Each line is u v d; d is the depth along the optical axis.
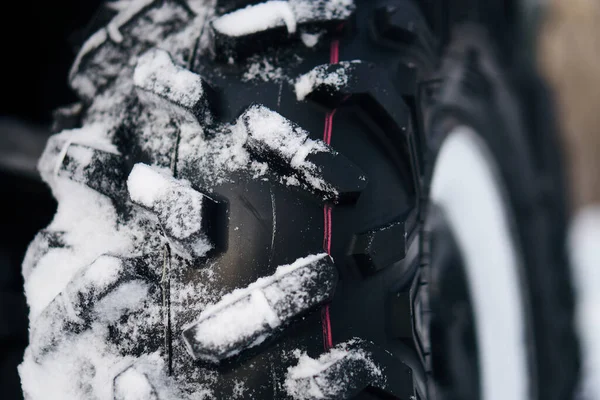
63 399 0.41
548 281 0.65
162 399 0.39
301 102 0.42
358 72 0.42
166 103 0.42
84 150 0.43
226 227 0.41
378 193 0.42
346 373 0.39
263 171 0.41
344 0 0.43
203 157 0.41
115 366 0.40
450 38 0.53
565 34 1.26
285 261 0.40
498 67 0.61
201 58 0.43
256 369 0.40
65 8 0.54
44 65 0.56
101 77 0.45
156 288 0.41
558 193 0.71
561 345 0.67
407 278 0.43
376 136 0.43
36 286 0.42
